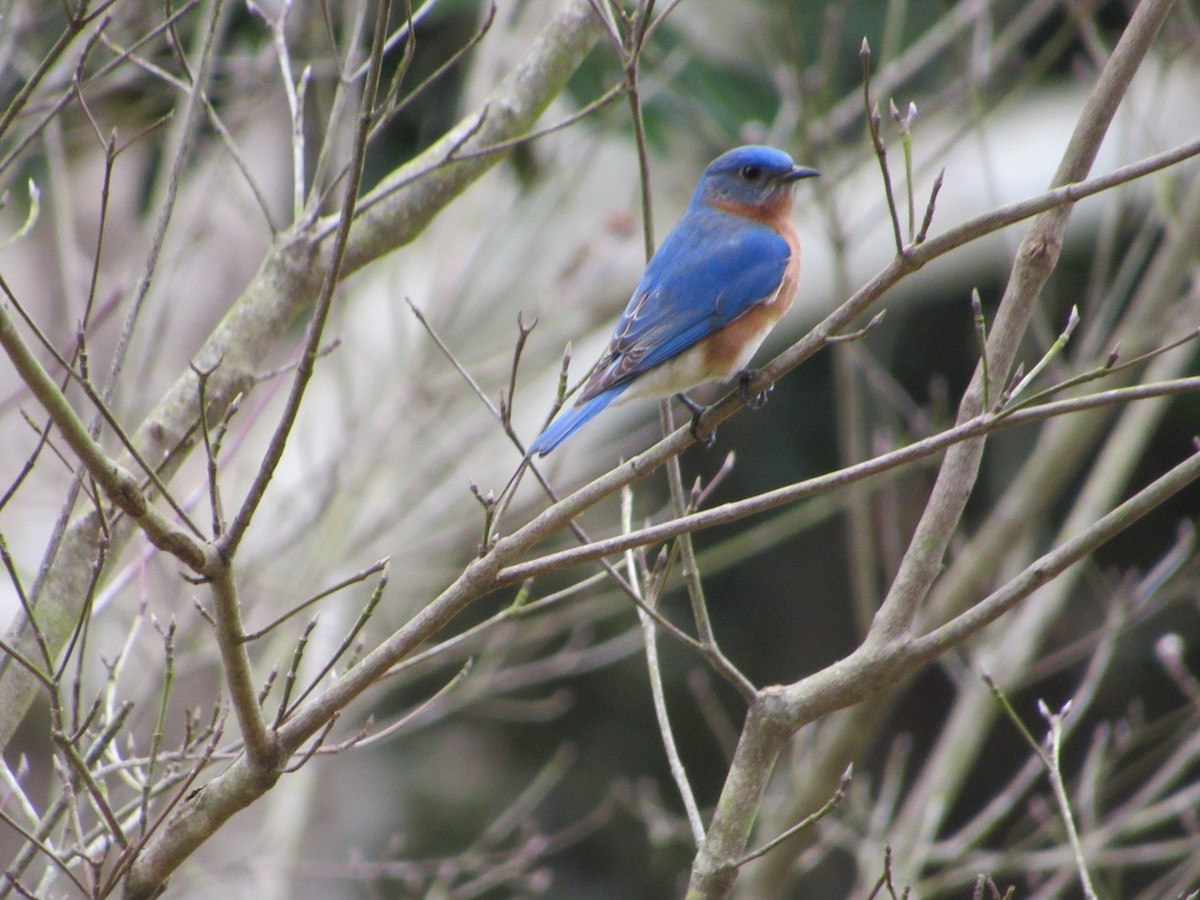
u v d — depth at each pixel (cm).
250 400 1416
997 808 1156
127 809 668
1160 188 1255
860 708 1123
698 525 559
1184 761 1112
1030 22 1291
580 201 1636
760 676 1827
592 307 1441
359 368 1534
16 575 540
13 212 1538
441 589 1505
